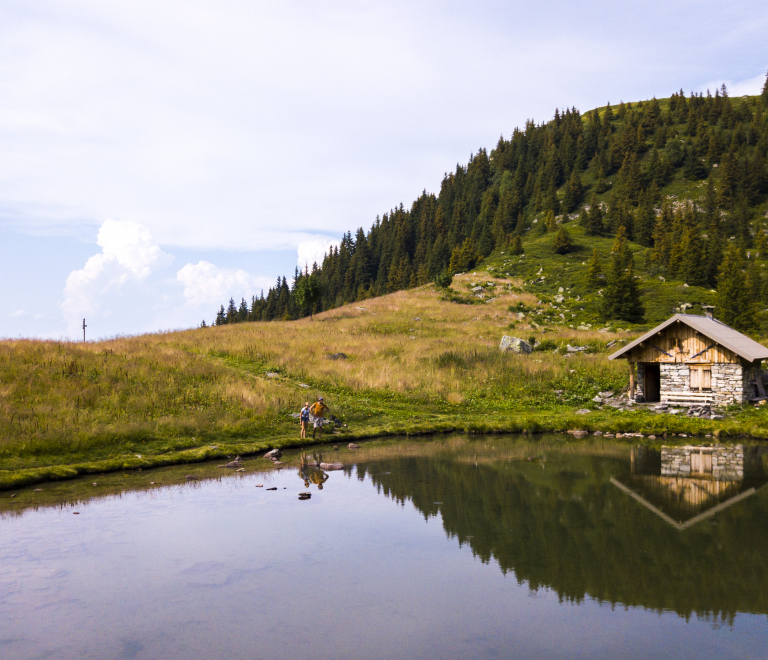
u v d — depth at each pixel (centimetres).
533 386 3312
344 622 754
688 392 2947
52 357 2720
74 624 747
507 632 722
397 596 834
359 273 15988
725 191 14162
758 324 6253
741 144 16475
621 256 9462
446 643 693
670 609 786
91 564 966
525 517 1217
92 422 2039
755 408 2731
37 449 1773
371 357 3925
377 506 1319
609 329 6012
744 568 918
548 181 17100
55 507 1322
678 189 15062
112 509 1305
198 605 807
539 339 4916
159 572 929
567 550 1013
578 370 3575
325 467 1736
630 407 2972
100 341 3669
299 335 4634
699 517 1194
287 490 1479
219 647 683
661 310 7294
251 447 2041
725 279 6825
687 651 670
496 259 11656
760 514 1202
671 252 9544
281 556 1000
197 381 2781
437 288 8175
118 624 749
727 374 2830
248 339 4191
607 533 1102
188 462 1858
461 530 1136
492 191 17788
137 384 2564
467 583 879
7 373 2389
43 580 899
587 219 13175
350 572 927
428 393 3194
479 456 1934
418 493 1434
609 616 766
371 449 2112
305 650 675
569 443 2206
